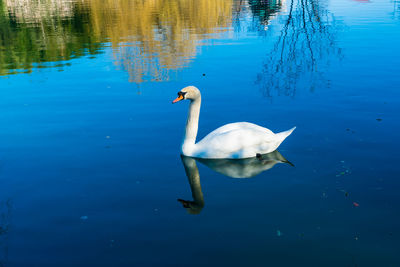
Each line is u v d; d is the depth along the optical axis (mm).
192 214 5965
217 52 17625
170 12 33812
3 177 7188
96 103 11484
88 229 5617
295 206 6086
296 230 5484
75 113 10680
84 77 14469
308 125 9383
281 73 14031
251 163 7805
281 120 9805
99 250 5164
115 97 12000
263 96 11648
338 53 16594
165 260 4961
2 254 5098
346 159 7578
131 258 5008
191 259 4973
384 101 10766
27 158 7969
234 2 37625
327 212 5883
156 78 13906
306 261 4871
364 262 4812
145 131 9352
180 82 13312
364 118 9633
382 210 5879
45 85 13602
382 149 7910
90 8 38438
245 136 7918
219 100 11445
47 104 11523
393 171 7023
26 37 24188
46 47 20922
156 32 24469
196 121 8195
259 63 15484
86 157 8008
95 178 7141
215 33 22750
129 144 8641
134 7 37938
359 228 5477
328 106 10609
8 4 45781
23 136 9133
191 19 29438
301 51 17250
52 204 6277
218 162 7910
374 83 12414
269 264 4844
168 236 5441
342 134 8750
